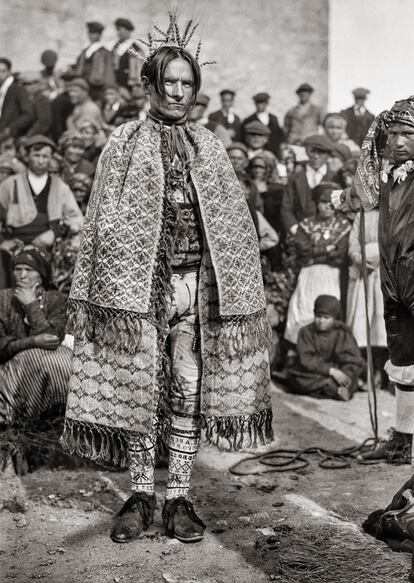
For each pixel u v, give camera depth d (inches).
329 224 235.0
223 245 113.3
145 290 109.2
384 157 124.0
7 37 383.2
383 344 217.6
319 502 135.3
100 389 111.8
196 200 114.3
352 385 214.2
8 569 110.0
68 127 320.2
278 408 204.5
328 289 232.1
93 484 143.7
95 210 112.9
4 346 161.8
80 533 122.1
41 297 171.6
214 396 117.0
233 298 114.0
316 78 341.1
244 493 140.9
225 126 311.7
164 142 113.7
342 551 114.1
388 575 105.9
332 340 218.5
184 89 113.1
